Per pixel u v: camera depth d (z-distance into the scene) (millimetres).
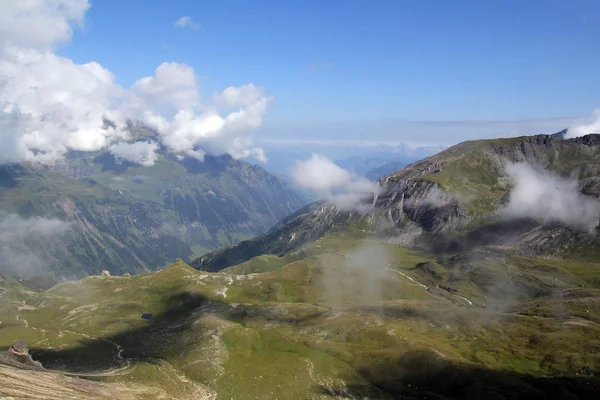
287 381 188375
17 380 131875
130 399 145750
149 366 191000
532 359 198250
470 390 172000
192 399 164375
